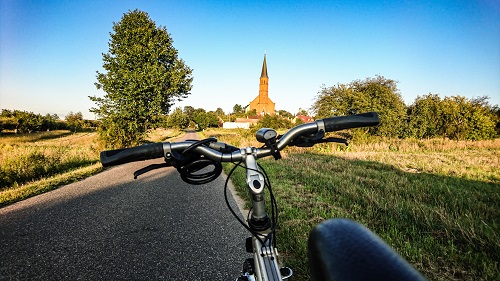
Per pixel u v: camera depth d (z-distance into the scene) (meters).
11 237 4.17
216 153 1.12
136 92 19.23
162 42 22.31
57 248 3.79
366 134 18.19
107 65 19.69
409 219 4.05
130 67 19.95
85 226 4.60
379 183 6.45
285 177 7.52
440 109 20.39
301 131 1.10
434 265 2.81
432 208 4.47
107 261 3.41
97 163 13.05
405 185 6.16
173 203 5.85
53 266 3.31
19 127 46.03
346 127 1.11
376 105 17.03
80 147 20.58
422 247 3.16
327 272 0.40
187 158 1.06
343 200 5.17
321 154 13.30
